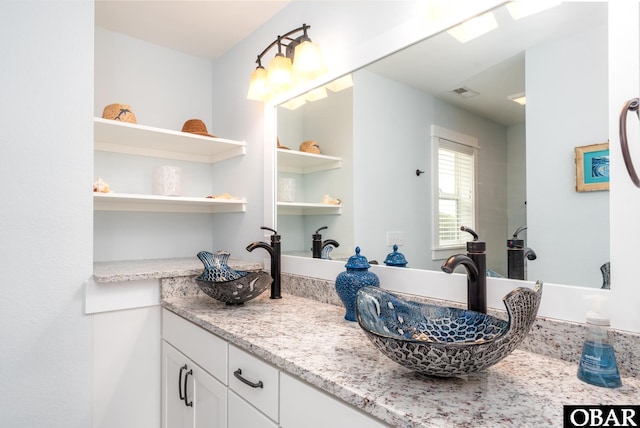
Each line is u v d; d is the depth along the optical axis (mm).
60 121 1448
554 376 805
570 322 897
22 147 1364
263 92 1755
